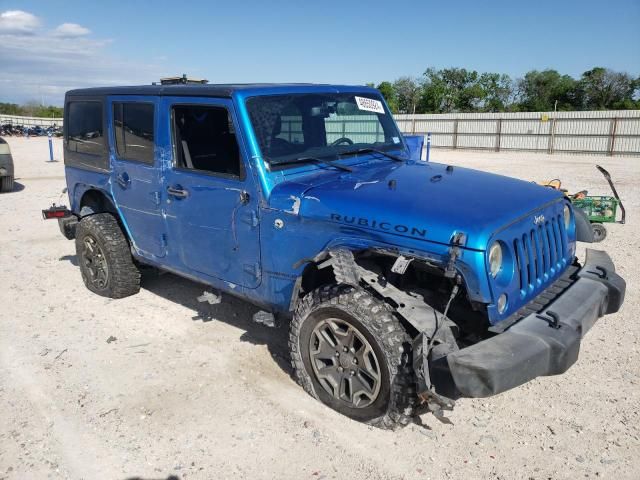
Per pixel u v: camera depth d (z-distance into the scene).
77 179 5.57
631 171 19.41
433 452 3.13
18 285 6.01
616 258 6.91
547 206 3.51
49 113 89.44
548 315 3.03
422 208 3.07
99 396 3.77
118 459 3.12
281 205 3.53
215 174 3.93
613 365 4.07
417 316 2.99
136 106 4.55
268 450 3.17
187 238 4.31
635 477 2.90
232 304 5.38
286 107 3.91
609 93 56.75
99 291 5.64
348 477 2.95
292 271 3.57
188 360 4.26
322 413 3.51
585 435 3.26
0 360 4.30
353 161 4.16
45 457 3.15
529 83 60.69
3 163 12.17
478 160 25.53
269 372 4.05
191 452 3.17
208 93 3.88
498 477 2.92
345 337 3.27
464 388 2.66
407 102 61.28
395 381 3.01
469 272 2.83
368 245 3.16
